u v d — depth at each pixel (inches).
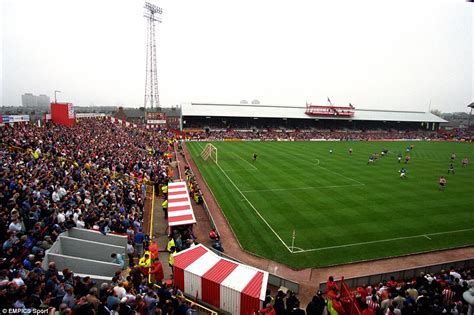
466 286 522.9
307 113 4503.0
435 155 2524.6
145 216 996.6
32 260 461.7
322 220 1007.6
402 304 478.3
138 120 4589.1
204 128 4104.3
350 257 783.7
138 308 398.9
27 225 567.2
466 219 1050.1
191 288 577.6
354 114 4692.4
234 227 946.1
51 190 735.1
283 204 1155.9
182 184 1098.7
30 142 1237.1
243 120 4355.3
